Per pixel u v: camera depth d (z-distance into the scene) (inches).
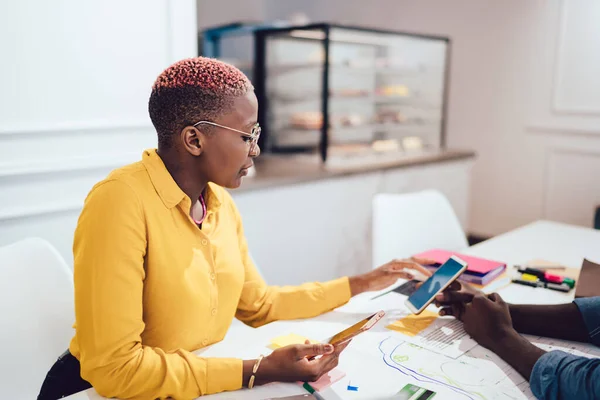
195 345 42.1
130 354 35.2
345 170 108.7
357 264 119.1
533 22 146.1
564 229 83.7
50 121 73.0
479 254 68.9
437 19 166.1
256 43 125.2
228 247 44.3
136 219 37.3
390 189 121.9
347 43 117.0
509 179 156.9
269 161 119.5
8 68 68.4
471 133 163.3
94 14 75.3
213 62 38.4
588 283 51.1
